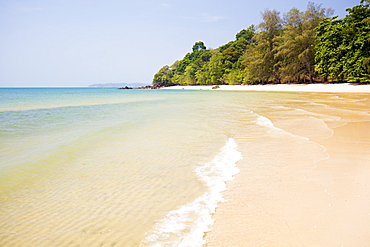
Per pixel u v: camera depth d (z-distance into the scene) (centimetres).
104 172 532
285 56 5700
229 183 457
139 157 634
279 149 673
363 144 696
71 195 425
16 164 581
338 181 446
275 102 2191
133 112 1639
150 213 359
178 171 530
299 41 5244
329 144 702
